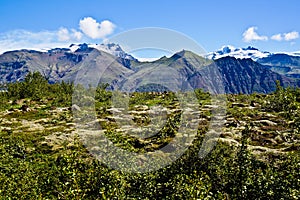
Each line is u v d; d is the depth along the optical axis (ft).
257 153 104.37
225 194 69.56
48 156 128.88
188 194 60.18
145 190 68.80
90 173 64.95
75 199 60.64
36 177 81.15
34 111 256.32
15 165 101.86
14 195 71.72
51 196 70.03
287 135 131.03
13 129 195.31
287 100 145.79
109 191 61.16
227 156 79.87
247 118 182.19
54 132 176.96
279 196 65.10
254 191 67.26
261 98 261.24
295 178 67.92
